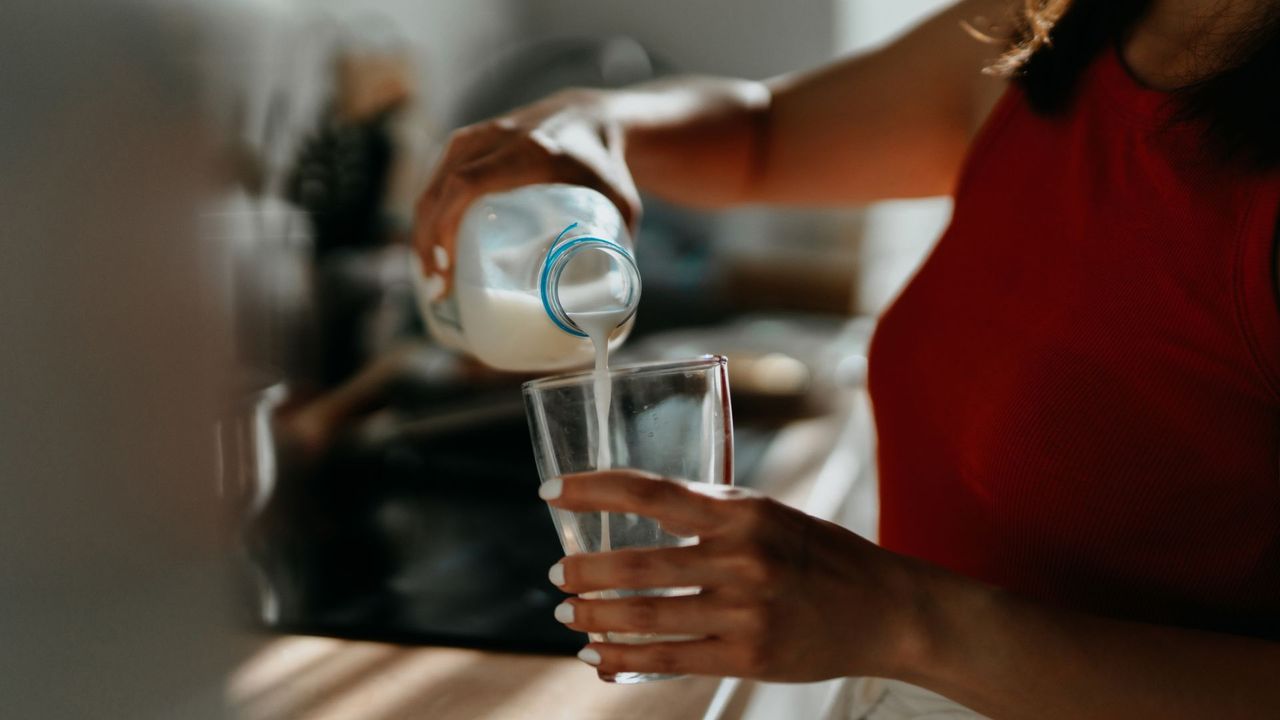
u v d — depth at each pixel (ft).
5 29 1.96
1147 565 2.04
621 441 1.76
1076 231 2.07
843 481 4.04
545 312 2.35
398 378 4.17
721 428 1.84
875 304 7.48
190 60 2.80
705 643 1.56
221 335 2.85
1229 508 1.95
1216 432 1.89
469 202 2.44
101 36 2.27
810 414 4.74
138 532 2.37
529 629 2.44
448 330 2.69
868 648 1.60
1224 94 1.76
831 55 7.72
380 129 4.34
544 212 2.36
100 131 2.27
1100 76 2.10
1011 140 2.34
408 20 5.60
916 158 3.24
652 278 6.55
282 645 2.36
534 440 1.85
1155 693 1.63
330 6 4.25
